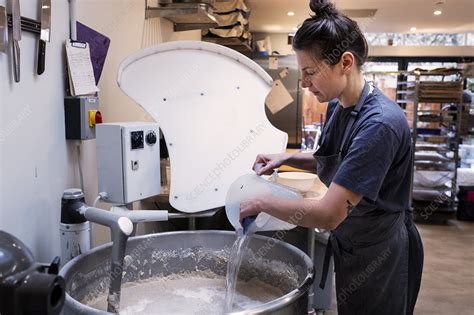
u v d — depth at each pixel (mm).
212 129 1604
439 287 3250
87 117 1464
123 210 1314
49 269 710
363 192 1093
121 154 1365
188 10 2211
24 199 1198
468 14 4879
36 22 1221
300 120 4922
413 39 6488
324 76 1203
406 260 1382
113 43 1869
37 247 1271
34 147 1247
